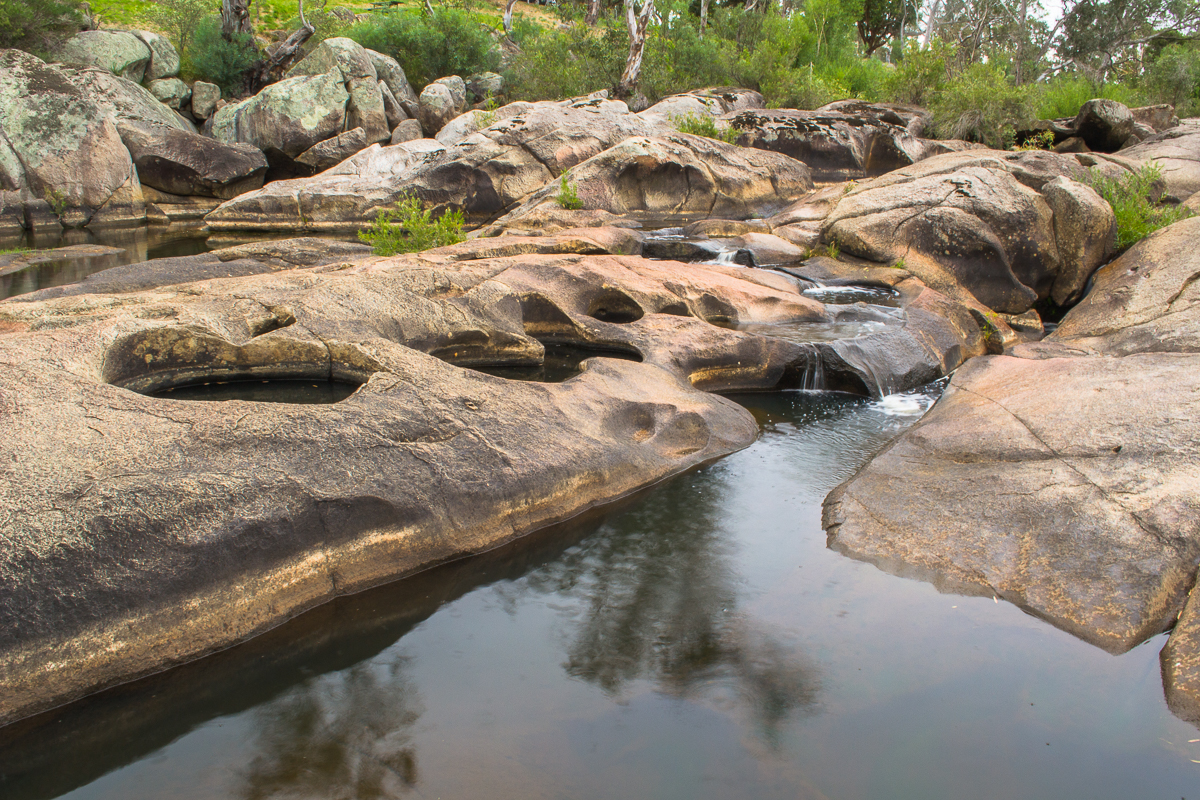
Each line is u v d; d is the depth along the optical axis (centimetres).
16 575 305
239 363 638
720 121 2011
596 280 898
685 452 587
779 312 911
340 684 334
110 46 2505
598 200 1575
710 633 373
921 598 393
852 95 2798
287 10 3809
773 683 334
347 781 279
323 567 390
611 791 274
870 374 762
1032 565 400
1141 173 1442
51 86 1933
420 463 443
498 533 454
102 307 667
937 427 577
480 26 3441
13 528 318
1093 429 502
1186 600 366
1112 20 4338
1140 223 1136
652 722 311
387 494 414
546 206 1515
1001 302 1064
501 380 572
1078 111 2255
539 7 4784
